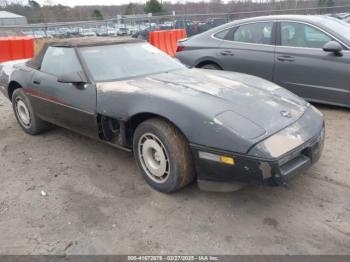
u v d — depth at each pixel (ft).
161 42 39.65
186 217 10.00
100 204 10.81
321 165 12.74
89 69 12.90
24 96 16.10
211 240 9.03
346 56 16.98
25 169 13.39
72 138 16.33
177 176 10.37
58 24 42.88
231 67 21.02
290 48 18.79
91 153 14.60
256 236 9.12
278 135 9.50
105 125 12.33
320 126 10.90
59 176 12.73
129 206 10.63
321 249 8.59
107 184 12.00
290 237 9.04
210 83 12.08
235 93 11.14
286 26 19.15
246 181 9.32
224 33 21.59
